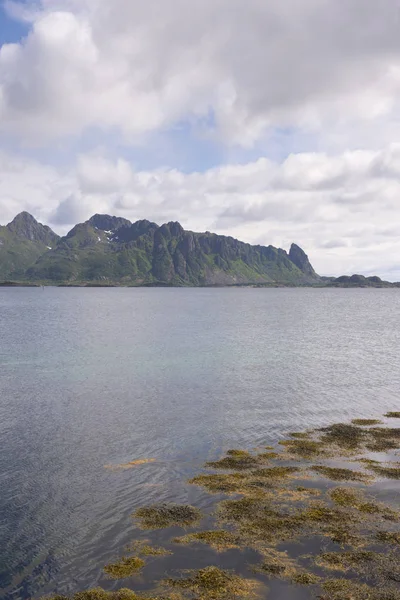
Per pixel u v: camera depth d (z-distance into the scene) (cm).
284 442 3153
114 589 1653
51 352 7094
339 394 4503
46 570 1766
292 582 1673
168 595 1614
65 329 10625
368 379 5200
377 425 3553
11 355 6788
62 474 2620
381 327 11825
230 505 2250
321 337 9450
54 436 3253
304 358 6669
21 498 2330
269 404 4116
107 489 2434
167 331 10375
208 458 2872
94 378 5184
